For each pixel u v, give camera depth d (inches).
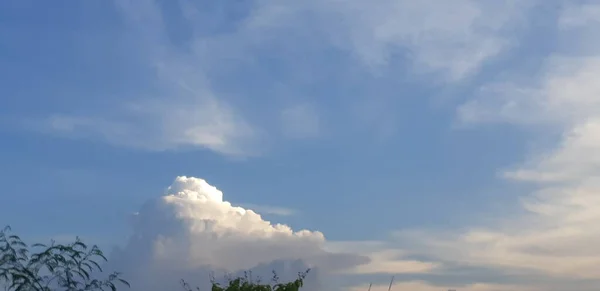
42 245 1646.2
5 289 1576.0
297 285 1815.9
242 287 1802.4
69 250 1658.5
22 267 1598.2
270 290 1807.3
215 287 1814.7
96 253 1702.8
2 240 1604.3
